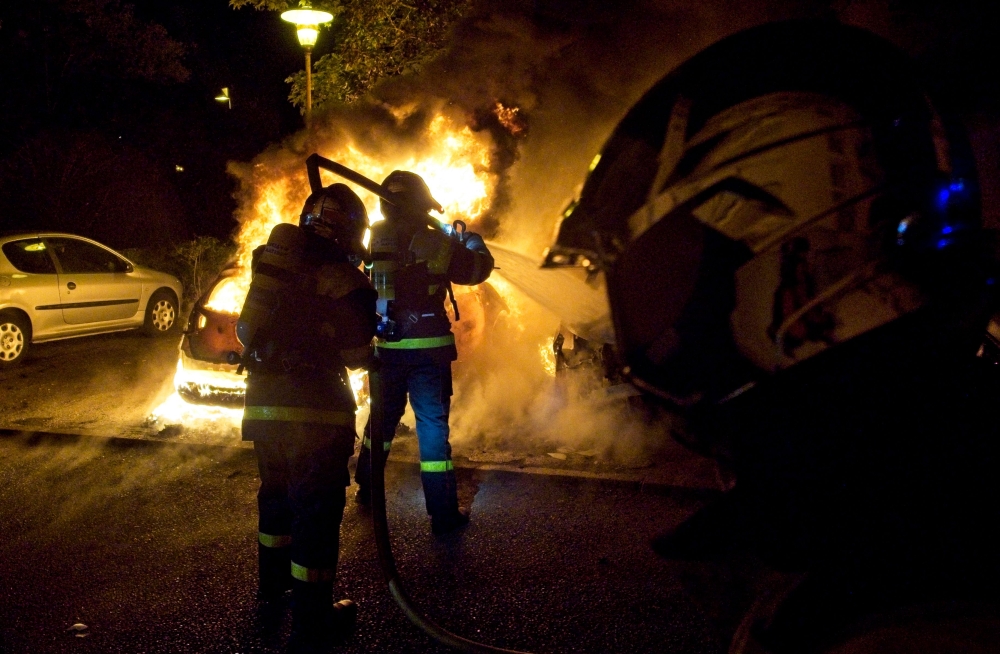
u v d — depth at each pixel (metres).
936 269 1.59
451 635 2.99
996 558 1.63
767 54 1.66
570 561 4.05
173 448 5.86
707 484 4.87
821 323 1.58
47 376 8.41
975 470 1.65
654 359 1.69
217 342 6.08
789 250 1.58
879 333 1.59
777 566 1.83
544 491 4.95
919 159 1.58
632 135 1.70
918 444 1.66
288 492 3.35
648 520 4.52
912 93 1.63
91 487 5.16
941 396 1.66
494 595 3.73
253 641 3.39
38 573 3.99
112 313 10.20
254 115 19.48
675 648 3.28
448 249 4.05
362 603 3.68
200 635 3.44
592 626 3.45
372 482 3.29
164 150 19.02
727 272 1.61
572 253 1.70
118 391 7.69
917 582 1.68
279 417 3.29
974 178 1.68
